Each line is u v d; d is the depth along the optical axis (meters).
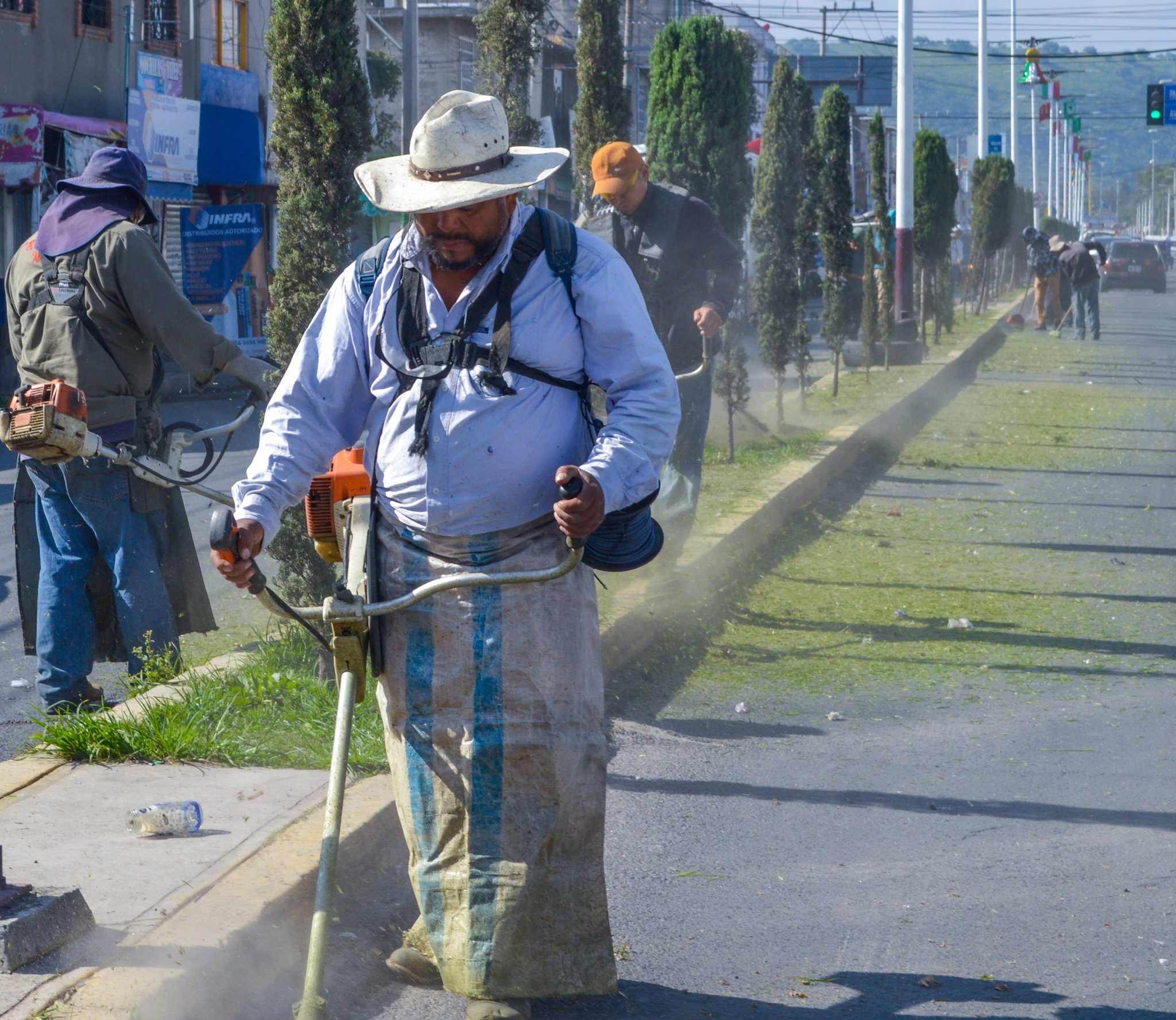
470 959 7.21
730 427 25.92
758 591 18.05
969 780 11.51
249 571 6.79
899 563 20.03
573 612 7.28
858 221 59.94
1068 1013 7.72
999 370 49.50
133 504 12.05
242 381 12.12
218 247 54.22
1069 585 18.80
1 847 7.36
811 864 9.81
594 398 7.27
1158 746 12.38
